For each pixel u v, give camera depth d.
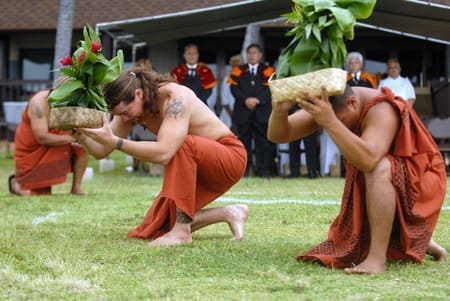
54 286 5.47
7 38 31.11
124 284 5.54
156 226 7.47
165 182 7.12
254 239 7.57
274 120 6.05
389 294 5.07
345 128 5.56
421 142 5.86
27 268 6.14
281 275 5.64
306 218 9.30
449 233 8.09
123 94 6.95
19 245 7.08
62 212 10.09
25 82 30.45
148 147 6.82
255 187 14.44
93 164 23.38
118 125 7.49
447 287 5.30
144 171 20.17
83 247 7.03
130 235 7.62
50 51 31.22
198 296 5.05
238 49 26.91
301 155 19.66
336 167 18.62
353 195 5.89
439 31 17.52
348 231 6.02
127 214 9.84
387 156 5.80
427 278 5.61
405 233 5.87
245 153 7.42
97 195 12.54
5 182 16.45
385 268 5.83
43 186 12.68
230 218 7.56
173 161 7.06
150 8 28.36
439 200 5.96
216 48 26.89
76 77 6.55
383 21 17.33
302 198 12.01
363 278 5.59
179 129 6.98
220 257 6.46
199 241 7.30
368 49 26.16
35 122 12.34
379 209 5.73
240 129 18.17
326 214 9.63
